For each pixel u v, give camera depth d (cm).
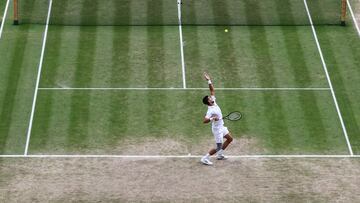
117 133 5616
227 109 5856
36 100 5912
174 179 5141
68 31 6681
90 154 5400
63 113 5794
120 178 5153
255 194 5000
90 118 5753
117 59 6359
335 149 5478
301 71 6253
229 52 6462
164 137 5581
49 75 6169
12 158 5344
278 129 5666
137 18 6869
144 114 5809
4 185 5062
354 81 6153
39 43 6531
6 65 6256
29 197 4953
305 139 5572
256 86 6094
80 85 6075
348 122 5741
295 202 4931
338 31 6744
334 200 4950
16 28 6706
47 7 6988
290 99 5966
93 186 5069
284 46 6538
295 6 7050
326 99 5966
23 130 5625
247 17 6900
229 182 5112
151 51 6462
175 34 6669
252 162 5325
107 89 6044
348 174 5212
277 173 5216
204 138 5572
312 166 5291
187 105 5897
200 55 6425
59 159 5344
